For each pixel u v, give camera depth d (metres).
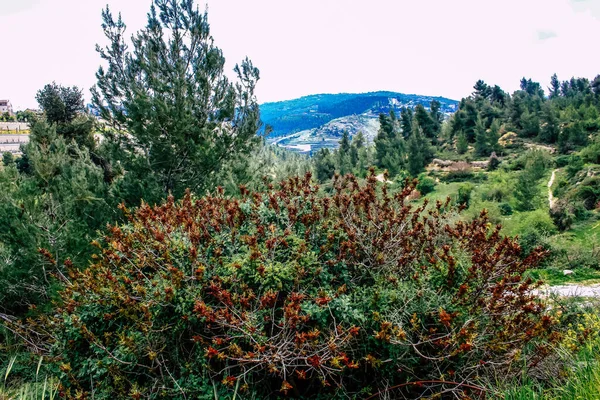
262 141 9.64
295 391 3.04
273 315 3.01
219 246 3.64
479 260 3.33
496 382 2.77
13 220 5.52
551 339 3.05
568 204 23.17
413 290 3.16
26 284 5.48
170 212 4.20
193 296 3.10
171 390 2.96
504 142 57.44
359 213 4.14
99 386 3.15
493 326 3.13
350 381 3.13
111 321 3.31
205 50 8.98
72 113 20.66
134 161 7.96
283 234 3.65
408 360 2.99
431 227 4.07
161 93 7.94
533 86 110.50
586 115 54.72
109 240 4.22
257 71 9.35
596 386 2.24
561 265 12.53
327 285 3.35
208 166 8.37
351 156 68.19
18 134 65.38
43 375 3.76
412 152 53.81
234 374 3.04
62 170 6.97
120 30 8.49
